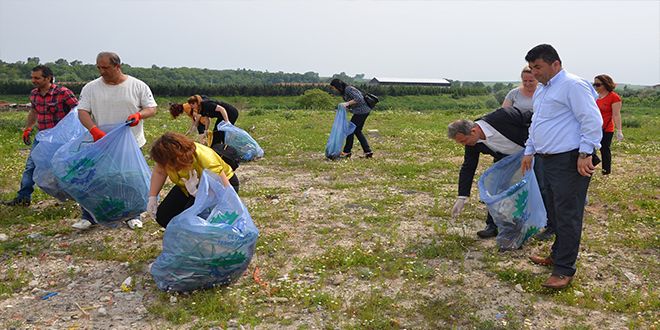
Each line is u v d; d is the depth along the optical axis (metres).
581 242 5.78
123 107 6.30
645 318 4.18
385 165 10.22
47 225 6.43
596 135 4.27
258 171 9.78
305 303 4.39
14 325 4.08
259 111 22.59
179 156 4.51
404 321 4.14
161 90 63.91
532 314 4.26
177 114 10.07
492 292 4.62
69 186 5.82
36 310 4.34
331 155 10.91
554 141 4.47
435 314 4.22
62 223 6.49
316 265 5.17
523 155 5.44
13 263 5.29
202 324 4.05
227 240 4.44
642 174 9.53
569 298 4.45
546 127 4.52
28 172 7.03
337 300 4.43
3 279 4.93
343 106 10.86
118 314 4.28
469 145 5.54
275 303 4.42
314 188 8.34
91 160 5.78
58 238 5.97
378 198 7.67
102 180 5.82
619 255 5.48
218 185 4.63
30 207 7.15
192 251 4.39
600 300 4.50
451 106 71.81
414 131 15.57
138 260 5.30
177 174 4.74
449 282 4.79
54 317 4.23
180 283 4.50
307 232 6.18
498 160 5.71
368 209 7.12
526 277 4.85
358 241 5.86
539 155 4.72
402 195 7.86
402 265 5.19
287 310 4.32
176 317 4.18
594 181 8.80
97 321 4.16
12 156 10.94
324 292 4.61
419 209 7.09
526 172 5.14
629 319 4.18
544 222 5.38
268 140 13.59
